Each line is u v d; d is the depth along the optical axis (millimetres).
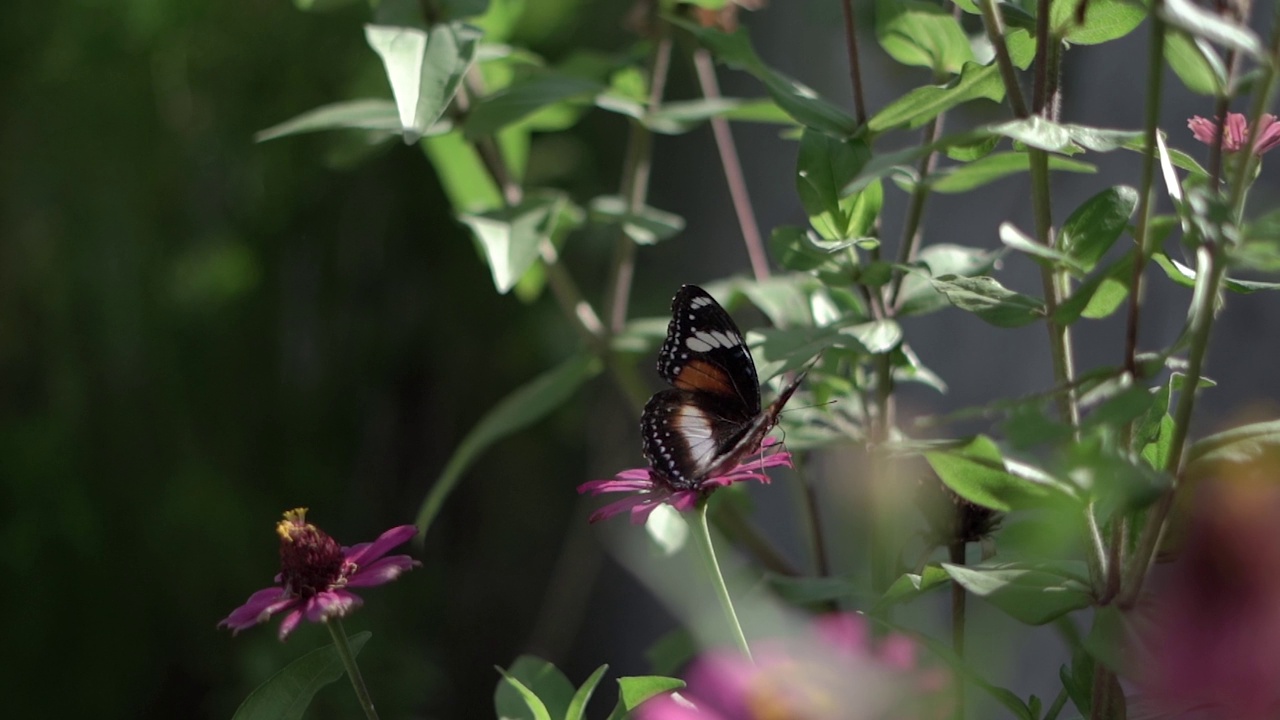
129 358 2365
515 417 1092
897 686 902
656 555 1025
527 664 957
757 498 1658
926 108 957
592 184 2660
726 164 1111
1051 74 919
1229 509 819
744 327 1246
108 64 2189
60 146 2240
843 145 955
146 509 2389
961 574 884
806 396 1011
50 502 2295
